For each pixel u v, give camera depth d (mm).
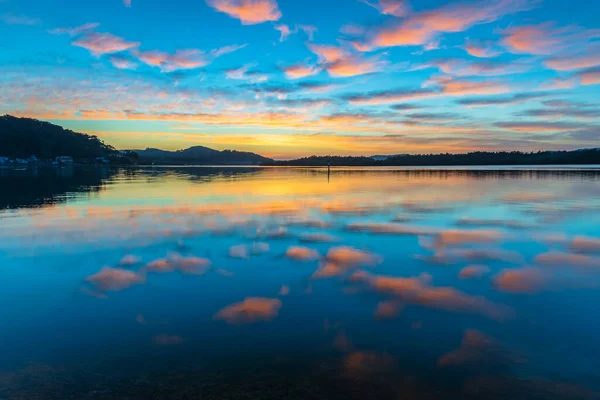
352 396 3104
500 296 5250
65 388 3195
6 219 11391
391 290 5496
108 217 11781
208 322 4484
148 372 3438
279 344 3953
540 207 14031
